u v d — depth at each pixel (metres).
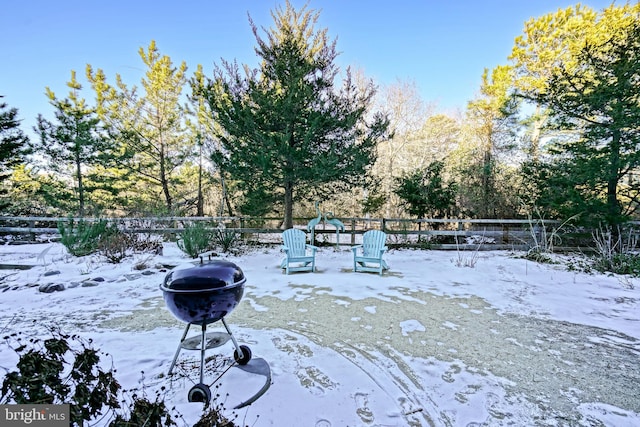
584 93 6.64
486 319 3.35
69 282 4.46
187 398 1.91
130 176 11.80
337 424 1.73
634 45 6.21
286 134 6.71
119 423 1.28
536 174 7.69
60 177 11.38
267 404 1.88
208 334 2.67
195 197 13.40
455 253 7.57
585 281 4.93
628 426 1.72
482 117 11.35
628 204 7.07
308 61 7.32
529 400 1.96
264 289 4.44
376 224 11.62
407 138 16.00
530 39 10.27
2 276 4.83
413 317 3.39
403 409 1.87
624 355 2.55
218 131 10.50
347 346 2.70
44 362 1.31
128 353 2.48
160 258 6.22
